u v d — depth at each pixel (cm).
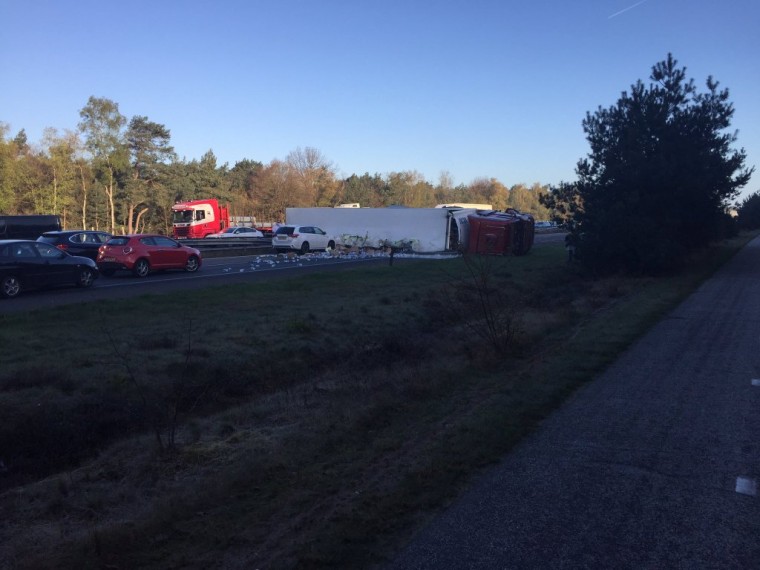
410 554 427
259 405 932
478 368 1036
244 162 11806
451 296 1983
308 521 482
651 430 699
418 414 779
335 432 714
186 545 454
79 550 455
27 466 739
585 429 704
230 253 3891
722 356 1097
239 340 1272
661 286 2283
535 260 3544
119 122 7331
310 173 10012
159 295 1794
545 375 957
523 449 638
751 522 476
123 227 7462
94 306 1572
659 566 412
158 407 901
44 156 7050
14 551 477
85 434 812
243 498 539
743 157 2980
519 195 15912
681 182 2723
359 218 4341
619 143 2864
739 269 2888
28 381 909
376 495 523
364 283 2305
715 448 642
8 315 1409
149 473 653
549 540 447
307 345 1288
